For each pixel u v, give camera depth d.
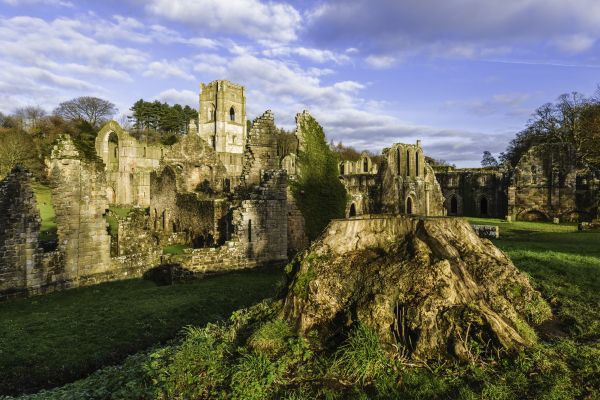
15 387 8.61
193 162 40.62
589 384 5.79
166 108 120.75
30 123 85.25
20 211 14.27
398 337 6.69
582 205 49.28
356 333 6.60
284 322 7.49
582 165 50.09
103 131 63.84
